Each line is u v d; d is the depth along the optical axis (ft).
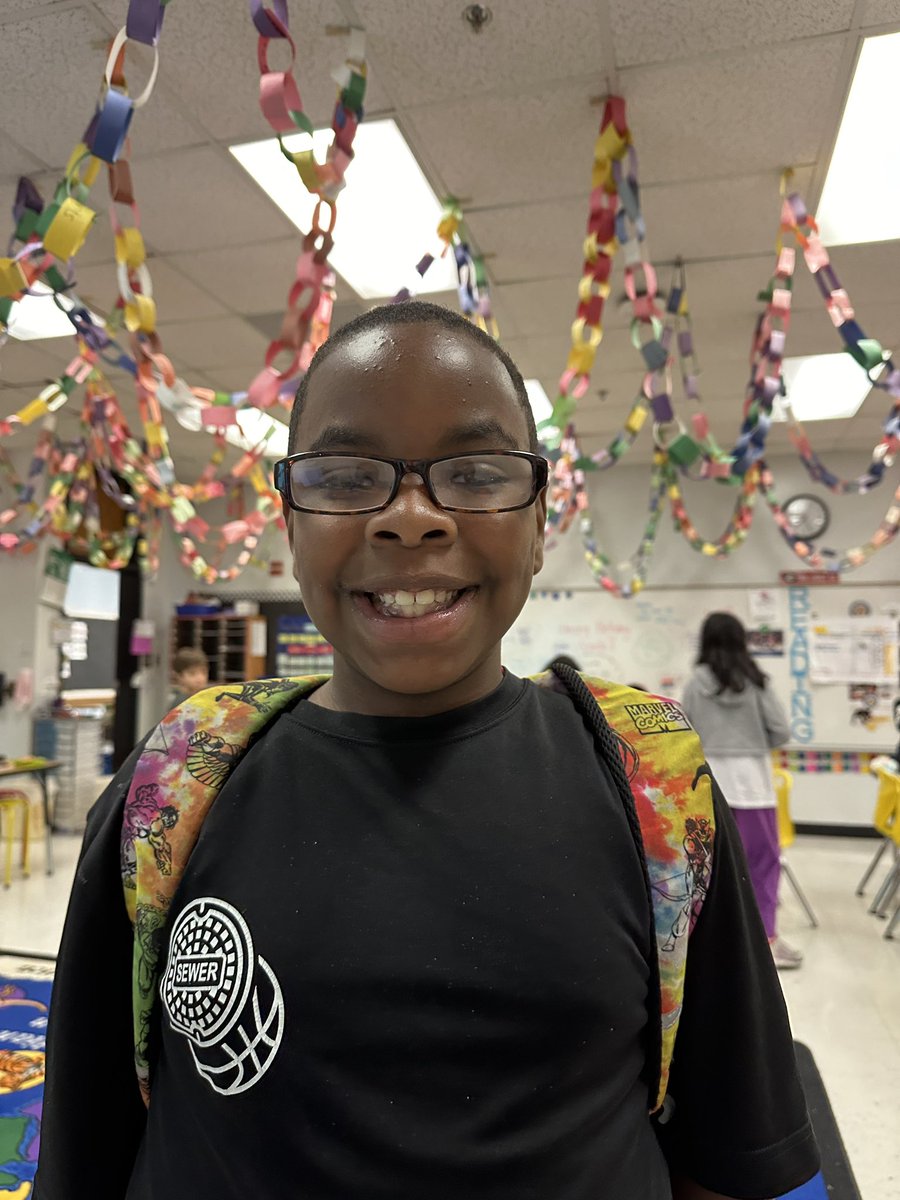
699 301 10.64
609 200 7.11
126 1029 2.19
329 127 7.27
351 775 1.96
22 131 7.25
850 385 14.48
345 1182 1.57
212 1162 1.69
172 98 6.86
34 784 16.26
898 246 9.22
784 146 7.47
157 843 2.00
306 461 1.94
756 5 5.85
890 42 6.29
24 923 11.14
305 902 1.78
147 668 21.07
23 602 17.01
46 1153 2.14
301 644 20.99
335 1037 1.66
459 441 1.88
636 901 1.91
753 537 18.60
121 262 6.22
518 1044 1.67
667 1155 2.23
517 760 2.00
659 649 18.88
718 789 2.17
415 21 5.99
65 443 16.63
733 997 2.08
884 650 17.65
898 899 12.86
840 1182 4.78
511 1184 1.58
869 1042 8.09
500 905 1.76
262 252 9.52
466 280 8.82
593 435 16.89
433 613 1.90
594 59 6.39
